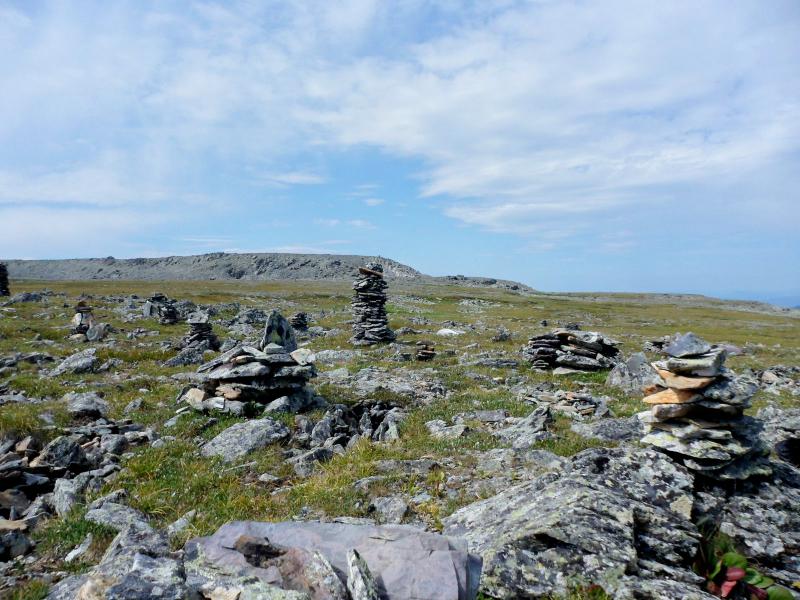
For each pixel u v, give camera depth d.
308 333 45.69
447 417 18.25
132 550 5.84
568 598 6.87
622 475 9.87
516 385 25.02
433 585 5.59
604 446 14.17
